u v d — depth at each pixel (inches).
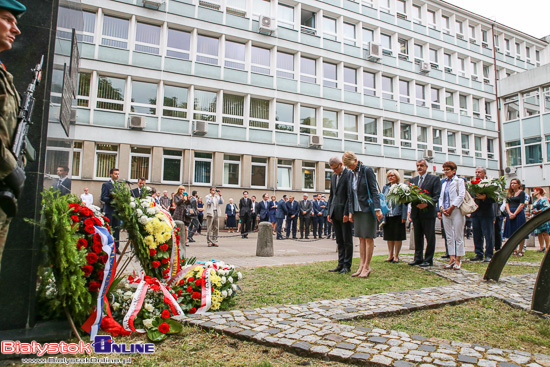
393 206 308.8
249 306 164.4
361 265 250.1
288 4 1032.2
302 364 104.0
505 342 124.6
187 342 120.0
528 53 1562.5
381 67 1149.7
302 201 681.6
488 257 324.5
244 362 104.7
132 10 823.1
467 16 1363.2
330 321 138.5
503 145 1384.1
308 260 334.0
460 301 174.6
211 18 905.5
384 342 117.2
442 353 108.7
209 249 432.8
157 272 160.1
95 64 786.2
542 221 205.5
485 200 324.8
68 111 158.2
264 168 959.0
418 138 1236.5
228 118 930.7
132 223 156.2
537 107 1289.4
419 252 295.6
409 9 1234.0
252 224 775.1
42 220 122.8
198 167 883.4
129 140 800.9
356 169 249.6
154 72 839.1
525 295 185.6
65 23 145.4
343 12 1093.8
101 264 132.5
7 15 79.0
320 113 1040.8
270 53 999.0
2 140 74.5
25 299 119.2
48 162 128.3
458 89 1320.1
